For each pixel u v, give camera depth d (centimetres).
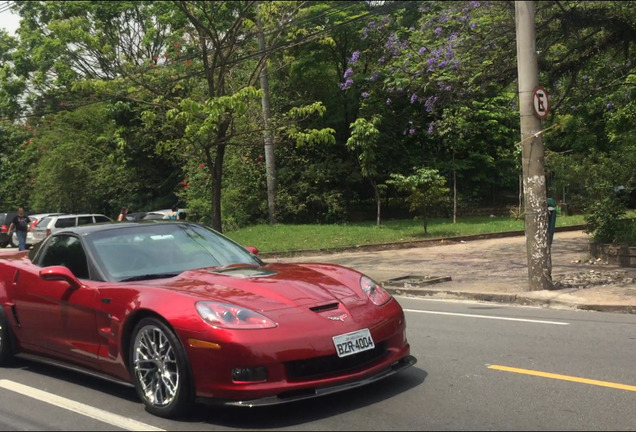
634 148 1390
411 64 1441
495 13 1332
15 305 633
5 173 4409
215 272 539
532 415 456
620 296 966
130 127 3038
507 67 1382
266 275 530
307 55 2539
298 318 455
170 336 459
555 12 1305
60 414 495
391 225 2466
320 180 2630
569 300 957
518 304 1003
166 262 573
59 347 580
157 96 1942
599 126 2127
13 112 2808
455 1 1319
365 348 467
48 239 641
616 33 1304
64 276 547
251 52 2053
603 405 478
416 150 2900
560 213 2655
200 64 2047
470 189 2952
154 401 478
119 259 567
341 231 2194
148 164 3334
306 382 439
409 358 521
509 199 3056
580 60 1396
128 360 505
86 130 3566
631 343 696
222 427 448
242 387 432
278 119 2112
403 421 448
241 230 2358
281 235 2172
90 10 1983
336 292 502
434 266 1443
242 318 446
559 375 566
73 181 3484
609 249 1323
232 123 1862
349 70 1842
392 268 1437
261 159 2639
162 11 2088
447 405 482
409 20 2038
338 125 2750
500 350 670
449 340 725
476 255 1623
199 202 2630
